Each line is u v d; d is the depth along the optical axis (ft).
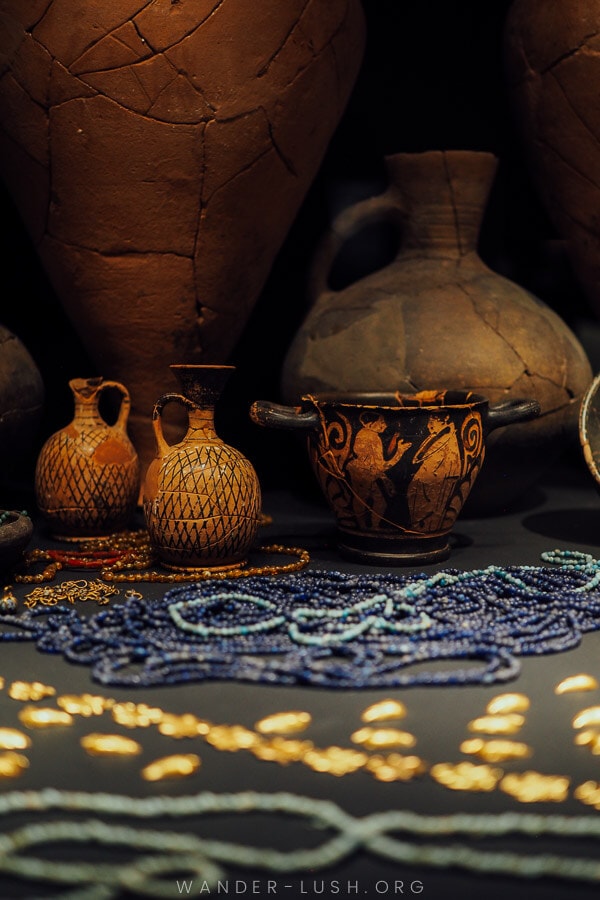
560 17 8.32
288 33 7.79
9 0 7.50
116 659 5.15
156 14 7.45
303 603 6.07
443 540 7.22
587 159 8.55
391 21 10.48
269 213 8.42
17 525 6.33
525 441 8.18
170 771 4.01
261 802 3.75
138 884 3.31
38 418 8.30
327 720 4.52
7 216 10.00
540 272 10.85
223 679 4.96
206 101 7.70
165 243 8.10
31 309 10.25
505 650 5.21
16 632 5.67
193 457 6.61
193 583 6.40
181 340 8.53
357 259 10.79
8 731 4.31
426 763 4.12
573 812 3.75
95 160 7.79
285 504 9.43
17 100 7.79
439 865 3.43
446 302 8.26
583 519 8.66
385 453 6.64
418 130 10.79
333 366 8.29
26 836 3.53
